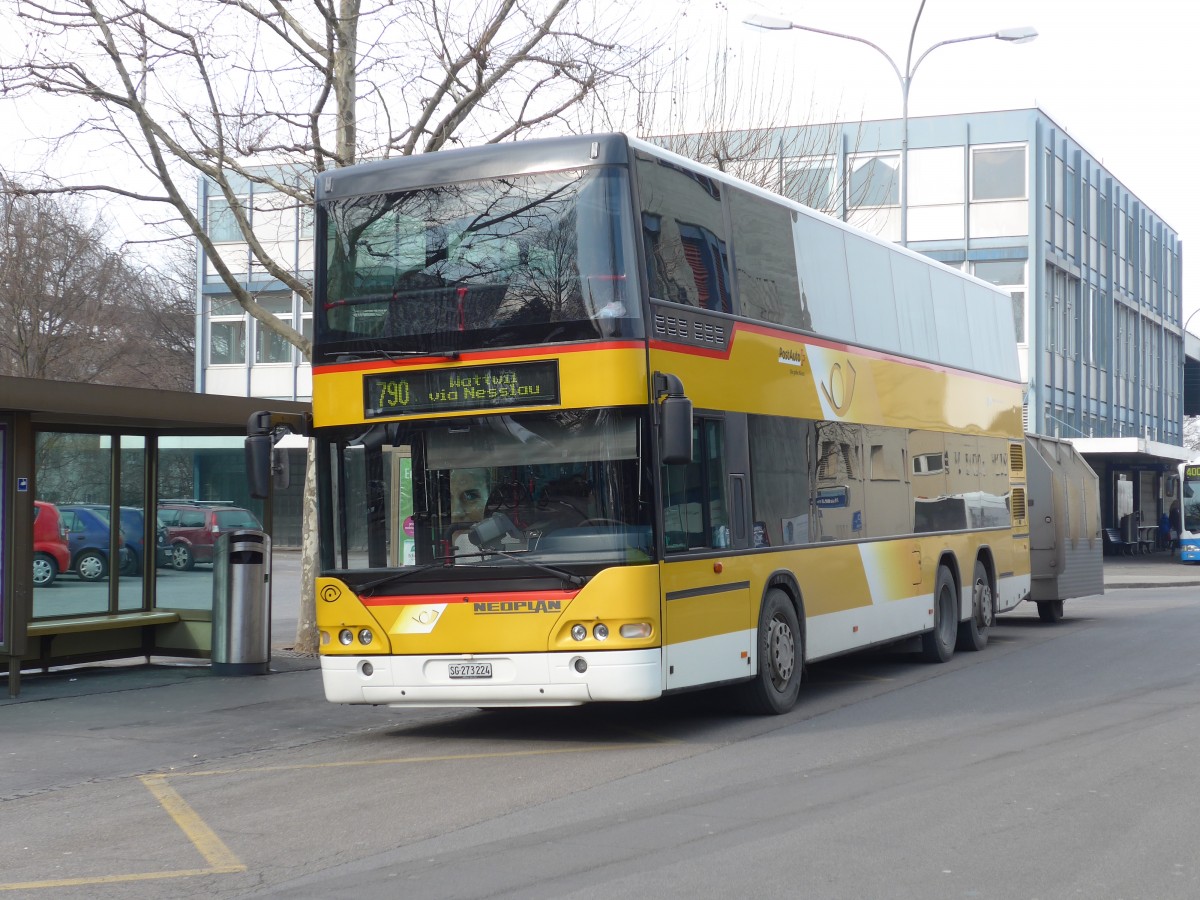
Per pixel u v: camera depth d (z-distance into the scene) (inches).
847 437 560.7
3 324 1255.5
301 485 1904.5
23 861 292.7
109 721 493.4
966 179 1753.2
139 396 542.3
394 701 422.3
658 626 406.6
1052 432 1850.4
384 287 432.1
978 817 308.2
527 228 420.2
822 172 1049.5
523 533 413.1
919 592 624.1
